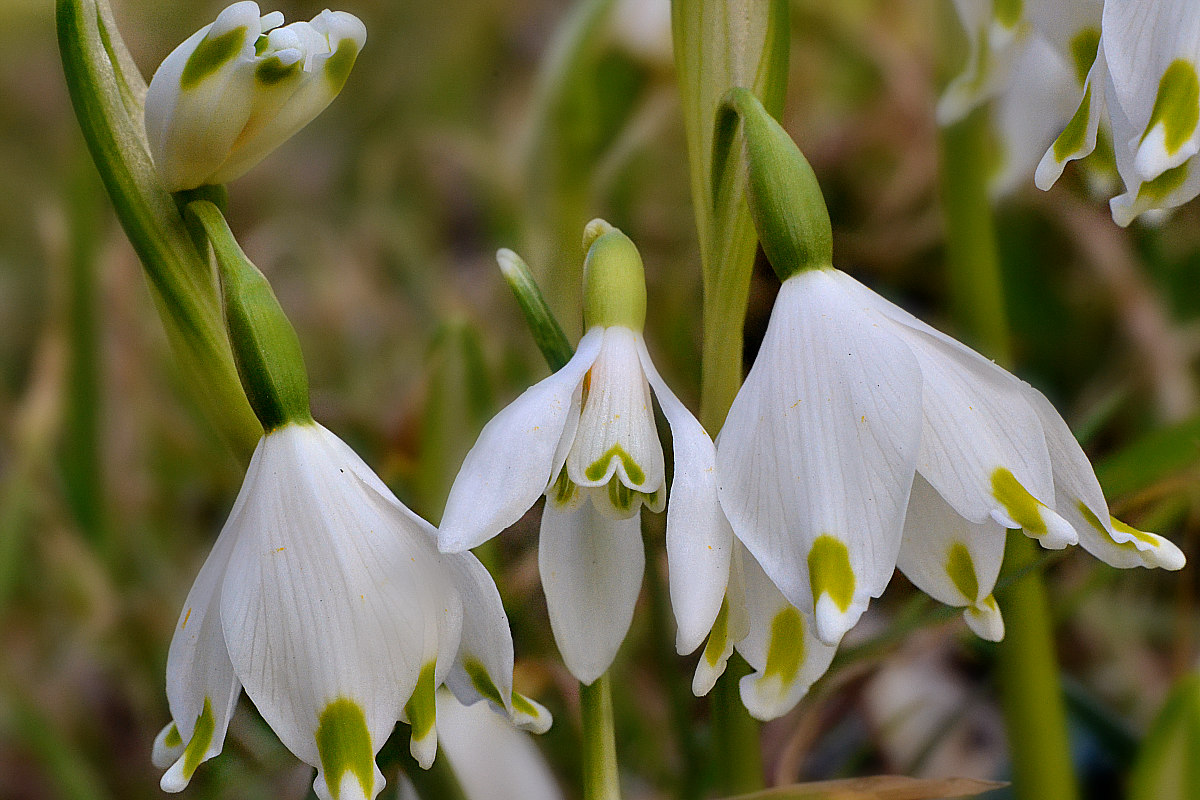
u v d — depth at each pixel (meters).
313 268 0.55
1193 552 0.38
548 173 0.45
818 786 0.29
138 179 0.28
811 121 0.56
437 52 0.71
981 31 0.31
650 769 0.35
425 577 0.27
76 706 0.41
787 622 0.28
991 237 0.34
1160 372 0.41
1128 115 0.27
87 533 0.40
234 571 0.27
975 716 0.36
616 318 0.28
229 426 0.29
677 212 0.53
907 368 0.27
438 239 0.61
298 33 0.28
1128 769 0.34
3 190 0.64
